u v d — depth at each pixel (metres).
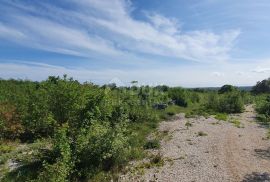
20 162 14.47
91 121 14.68
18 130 18.70
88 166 13.34
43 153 13.94
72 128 14.42
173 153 16.98
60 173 11.05
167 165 14.82
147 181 12.75
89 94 16.62
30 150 16.09
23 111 19.80
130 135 19.56
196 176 13.30
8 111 19.66
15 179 12.38
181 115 33.31
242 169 14.20
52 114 16.95
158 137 21.11
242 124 27.36
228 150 17.61
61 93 17.08
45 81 19.08
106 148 13.88
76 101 16.77
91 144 13.64
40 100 18.19
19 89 30.05
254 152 17.28
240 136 21.64
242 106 38.69
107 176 12.98
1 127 18.70
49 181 10.78
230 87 64.00
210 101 42.16
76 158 13.11
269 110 34.88
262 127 25.84
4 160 14.64
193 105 45.03
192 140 20.23
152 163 15.09
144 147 18.25
